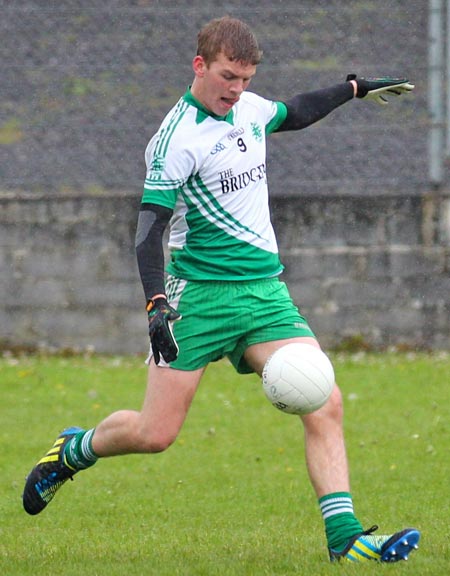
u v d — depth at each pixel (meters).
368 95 19.94
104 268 40.34
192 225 17.42
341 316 40.12
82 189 41.06
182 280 17.56
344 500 17.05
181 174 16.81
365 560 16.62
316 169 40.62
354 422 30.67
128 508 23.16
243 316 17.34
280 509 22.98
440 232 39.81
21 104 41.19
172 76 41.06
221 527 21.39
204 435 29.59
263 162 17.70
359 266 40.00
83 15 41.09
